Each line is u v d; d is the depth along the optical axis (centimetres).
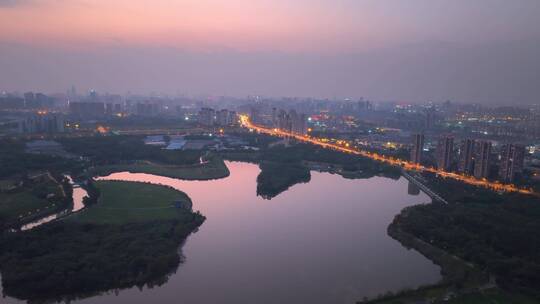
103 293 18025
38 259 19562
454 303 16725
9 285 17625
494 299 17138
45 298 17425
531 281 18262
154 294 17988
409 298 17188
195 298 17638
